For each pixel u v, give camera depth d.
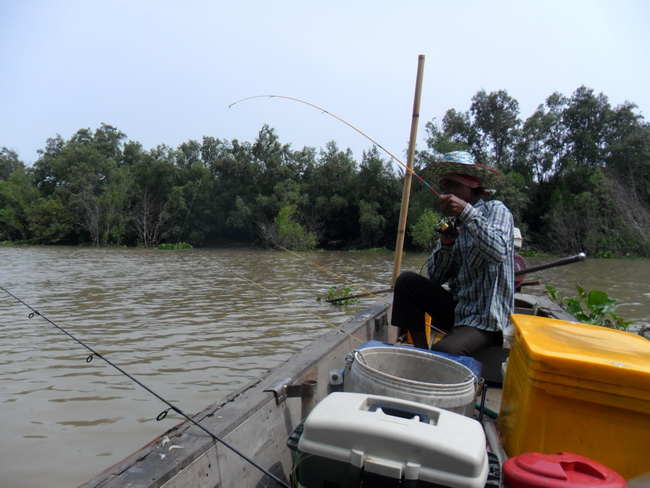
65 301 10.75
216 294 11.91
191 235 36.56
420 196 34.69
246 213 35.66
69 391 5.15
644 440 1.48
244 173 37.09
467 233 2.67
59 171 43.06
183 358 6.33
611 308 6.21
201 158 39.59
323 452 1.29
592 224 30.30
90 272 17.16
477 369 2.02
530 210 35.38
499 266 2.55
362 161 37.00
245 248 35.94
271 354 6.55
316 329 8.04
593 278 16.80
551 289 7.39
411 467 1.21
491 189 2.93
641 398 1.46
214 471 1.45
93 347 6.84
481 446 1.26
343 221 38.59
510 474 1.30
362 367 1.72
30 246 36.91
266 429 1.78
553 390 1.56
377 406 1.44
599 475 1.27
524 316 2.13
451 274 2.88
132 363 6.12
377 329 3.48
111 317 8.97
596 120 35.88
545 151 36.59
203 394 5.09
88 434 4.20
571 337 1.79
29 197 43.00
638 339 1.82
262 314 9.31
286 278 15.77
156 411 4.68
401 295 2.82
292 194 36.22
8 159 59.25
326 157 39.88
